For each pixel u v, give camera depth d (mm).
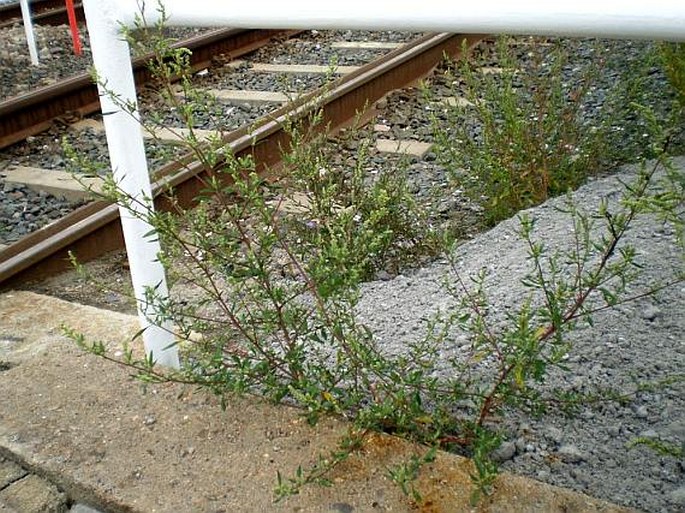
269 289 1995
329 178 2586
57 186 4633
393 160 4793
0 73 6957
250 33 7637
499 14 1636
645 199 1662
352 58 7305
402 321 2773
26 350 2701
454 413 2137
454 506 1801
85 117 6020
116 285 3537
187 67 2311
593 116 4891
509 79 4059
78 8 9594
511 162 3863
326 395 1907
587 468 1962
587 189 3779
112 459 2072
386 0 1784
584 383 2244
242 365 2064
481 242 3455
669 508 1801
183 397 2291
